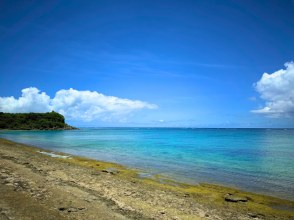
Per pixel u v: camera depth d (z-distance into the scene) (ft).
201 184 71.26
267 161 116.47
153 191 60.23
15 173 64.64
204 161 114.52
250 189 66.49
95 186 60.08
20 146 163.02
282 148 183.42
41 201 43.57
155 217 42.70
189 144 220.84
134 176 78.69
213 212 47.91
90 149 165.07
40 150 146.61
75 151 150.71
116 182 66.80
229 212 48.49
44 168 78.02
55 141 236.84
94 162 105.09
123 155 133.59
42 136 327.47
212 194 61.16
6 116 606.55
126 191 57.93
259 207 52.37
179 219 42.93
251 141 273.13
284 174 86.02
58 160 103.96
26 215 36.42
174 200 53.83
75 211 40.60
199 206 51.06
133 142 239.71
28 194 46.80
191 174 84.74
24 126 599.98
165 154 140.26
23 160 91.09
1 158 90.63
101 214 40.78
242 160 118.93
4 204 39.99
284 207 52.54
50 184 56.85
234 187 68.49
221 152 153.17
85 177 69.97
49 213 38.27
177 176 81.10
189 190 64.08
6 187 50.03
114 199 50.52
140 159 118.21
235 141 270.87
